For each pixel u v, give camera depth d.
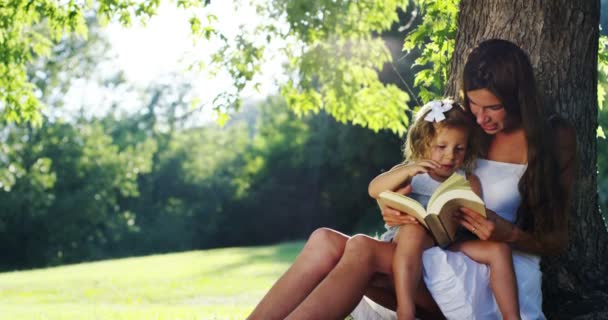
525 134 4.37
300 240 37.47
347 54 12.11
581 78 5.16
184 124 43.12
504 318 4.17
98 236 38.56
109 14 9.94
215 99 11.28
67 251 37.28
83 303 12.17
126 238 39.69
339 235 4.38
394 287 4.37
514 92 4.32
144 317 8.83
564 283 5.06
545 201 4.41
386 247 4.23
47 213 36.44
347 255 4.16
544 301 5.06
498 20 5.23
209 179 40.78
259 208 38.81
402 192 4.47
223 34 11.02
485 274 4.26
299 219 37.66
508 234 4.28
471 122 4.53
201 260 19.36
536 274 4.44
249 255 20.30
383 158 31.20
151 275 16.28
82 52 36.53
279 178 38.06
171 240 40.34
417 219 4.23
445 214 4.14
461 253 4.28
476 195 4.11
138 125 42.12
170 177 41.28
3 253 36.25
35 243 36.53
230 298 12.10
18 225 36.00
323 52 11.84
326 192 34.22
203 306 10.83
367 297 4.61
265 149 38.44
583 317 4.87
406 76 19.44
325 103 12.60
